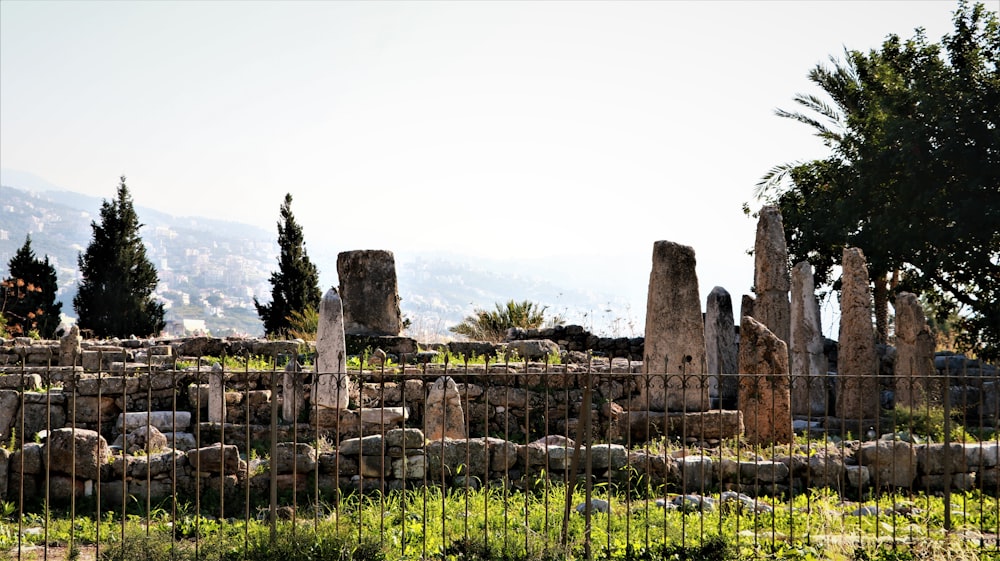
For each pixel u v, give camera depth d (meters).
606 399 17.20
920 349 17.20
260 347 18.80
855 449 12.12
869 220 26.09
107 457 10.70
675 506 10.46
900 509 10.59
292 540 8.42
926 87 24.77
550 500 10.61
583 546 8.88
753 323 14.24
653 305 15.30
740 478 11.38
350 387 15.99
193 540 9.27
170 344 19.97
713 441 14.30
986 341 25.91
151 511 10.27
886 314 28.53
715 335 18.75
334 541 8.42
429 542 9.00
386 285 20.75
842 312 17.98
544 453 11.31
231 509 10.66
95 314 36.94
